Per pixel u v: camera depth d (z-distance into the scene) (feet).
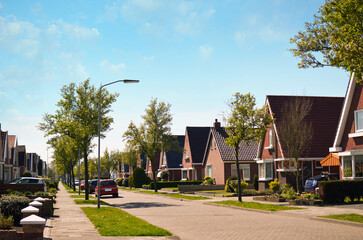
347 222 46.44
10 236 32.12
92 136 93.45
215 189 140.87
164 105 143.54
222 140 157.17
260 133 80.84
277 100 115.03
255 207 70.08
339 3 42.96
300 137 94.38
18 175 230.48
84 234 39.32
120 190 184.44
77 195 126.11
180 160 211.82
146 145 142.41
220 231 43.27
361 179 72.43
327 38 46.03
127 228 42.78
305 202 71.41
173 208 76.07
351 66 42.52
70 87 92.43
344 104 79.20
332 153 83.41
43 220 29.32
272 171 112.68
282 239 36.73
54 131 90.33
